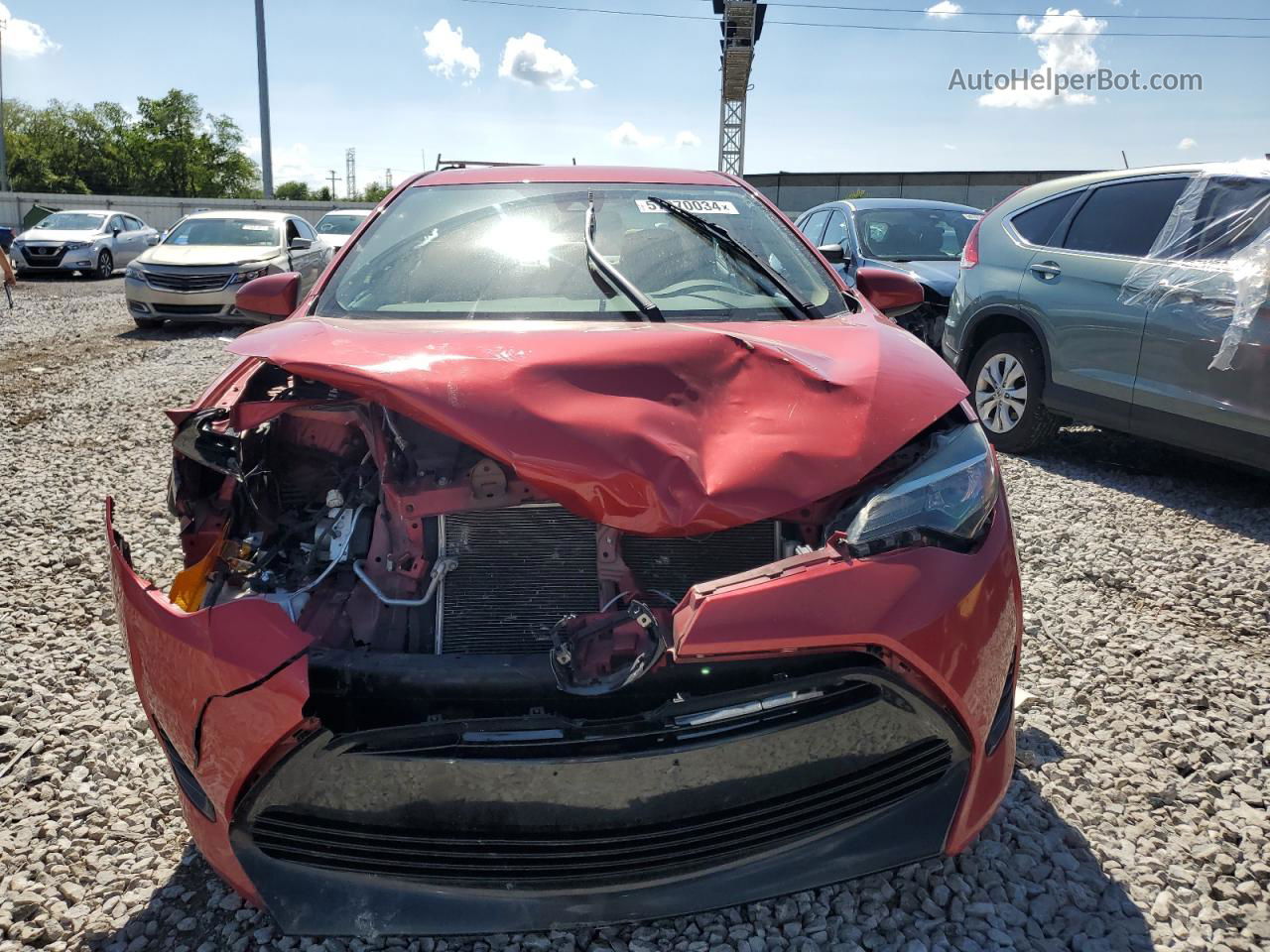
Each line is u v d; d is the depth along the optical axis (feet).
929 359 8.20
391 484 7.19
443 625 7.04
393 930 6.52
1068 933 7.07
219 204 118.01
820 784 6.54
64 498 17.42
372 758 6.14
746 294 9.78
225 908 7.39
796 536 7.14
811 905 7.39
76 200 108.99
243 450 7.90
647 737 6.20
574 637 6.26
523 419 6.59
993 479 7.23
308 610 7.20
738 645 6.01
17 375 29.55
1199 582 13.67
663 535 6.32
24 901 7.41
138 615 6.64
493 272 9.84
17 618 12.48
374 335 8.04
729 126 143.23
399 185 11.96
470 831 6.28
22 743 9.62
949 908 7.33
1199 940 7.01
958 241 30.17
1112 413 17.90
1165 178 17.90
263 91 110.73
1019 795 8.67
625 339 7.64
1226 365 15.70
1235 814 8.46
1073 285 18.60
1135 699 10.41
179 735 6.44
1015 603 7.04
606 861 6.42
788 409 7.07
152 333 39.86
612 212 10.98
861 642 6.20
